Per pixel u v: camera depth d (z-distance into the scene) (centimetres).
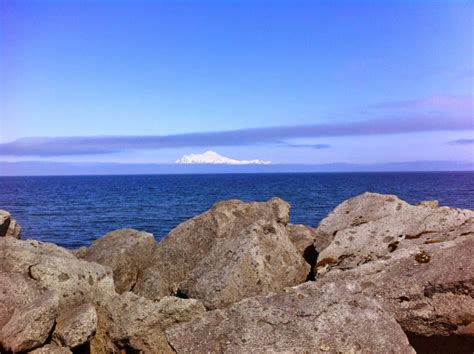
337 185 13162
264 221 1016
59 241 3269
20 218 4688
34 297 812
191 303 816
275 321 711
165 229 3841
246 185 14538
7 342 723
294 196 7881
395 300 763
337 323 700
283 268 959
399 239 966
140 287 1062
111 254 1107
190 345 712
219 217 1148
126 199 7869
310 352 675
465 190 9044
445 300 728
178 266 1094
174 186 14575
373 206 1106
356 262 952
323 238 1102
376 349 673
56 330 767
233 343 693
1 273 832
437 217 987
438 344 750
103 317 849
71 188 13425
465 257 759
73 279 871
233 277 897
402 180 17600
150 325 805
